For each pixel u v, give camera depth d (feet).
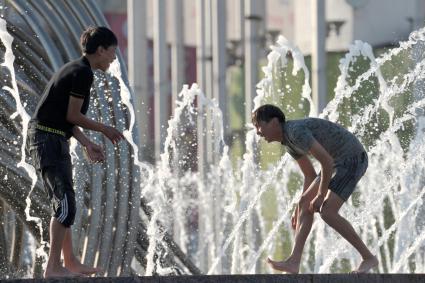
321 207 66.13
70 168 61.82
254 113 65.87
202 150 172.04
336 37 189.67
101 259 85.30
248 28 184.44
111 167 85.30
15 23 89.15
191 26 247.91
